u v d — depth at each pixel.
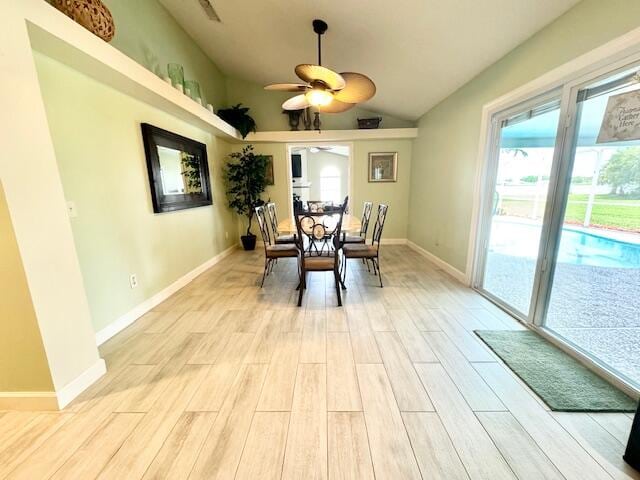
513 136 2.60
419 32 2.51
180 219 3.38
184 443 1.31
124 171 2.46
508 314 2.54
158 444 1.31
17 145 1.32
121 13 2.46
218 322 2.47
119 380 1.74
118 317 2.36
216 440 1.32
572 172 1.94
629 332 1.67
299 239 2.71
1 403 1.50
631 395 1.54
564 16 1.89
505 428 1.37
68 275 1.57
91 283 2.11
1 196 1.28
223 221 4.86
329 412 1.47
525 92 2.28
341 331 2.28
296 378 1.74
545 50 2.08
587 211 1.86
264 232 3.29
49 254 1.47
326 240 3.11
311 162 10.82
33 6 1.39
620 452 1.24
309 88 2.50
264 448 1.28
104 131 2.24
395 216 5.48
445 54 2.77
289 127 5.20
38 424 1.42
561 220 2.04
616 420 1.40
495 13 2.07
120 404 1.55
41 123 1.43
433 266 4.04
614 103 1.64
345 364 1.87
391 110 4.83
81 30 1.69
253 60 4.09
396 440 1.31
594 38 1.70
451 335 2.20
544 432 1.34
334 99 2.79
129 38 2.56
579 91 1.84
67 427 1.40
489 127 2.82
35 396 1.49
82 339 1.65
